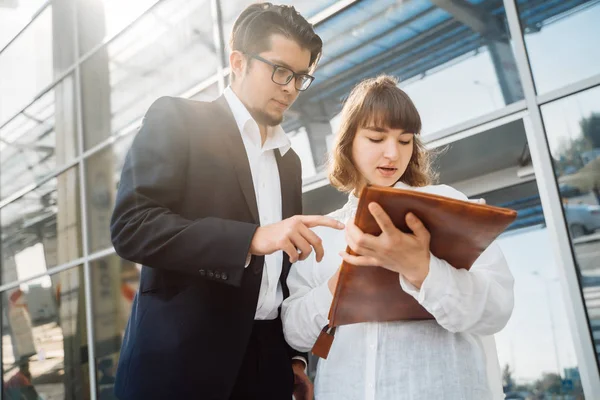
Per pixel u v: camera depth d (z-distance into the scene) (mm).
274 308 1272
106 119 4715
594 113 2088
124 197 1064
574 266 2086
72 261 4859
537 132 2207
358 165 1229
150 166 1096
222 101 1282
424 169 1361
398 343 1060
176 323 1076
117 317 4359
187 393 1045
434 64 2582
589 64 2109
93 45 4918
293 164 1408
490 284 977
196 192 1138
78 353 4656
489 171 2619
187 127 1174
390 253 833
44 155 5340
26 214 5461
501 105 2340
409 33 2695
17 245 5527
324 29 3061
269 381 1224
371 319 1027
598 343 2016
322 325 1166
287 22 1271
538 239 2441
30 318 5234
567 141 2145
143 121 1181
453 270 910
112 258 4473
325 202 3105
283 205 1353
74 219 4922
